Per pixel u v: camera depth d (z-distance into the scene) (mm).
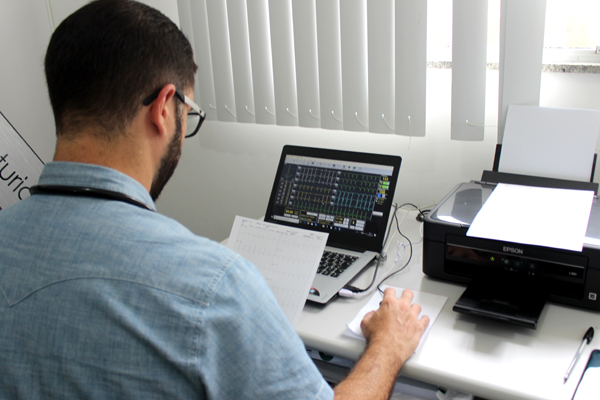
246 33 1572
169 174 650
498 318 845
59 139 559
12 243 513
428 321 863
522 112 1204
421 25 1293
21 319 489
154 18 577
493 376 743
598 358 770
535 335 841
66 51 536
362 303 978
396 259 1152
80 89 532
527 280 944
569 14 1303
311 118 1551
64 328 479
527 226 931
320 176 1248
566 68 1253
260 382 511
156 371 479
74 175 536
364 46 1409
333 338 866
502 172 1217
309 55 1487
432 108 1437
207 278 497
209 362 488
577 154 1137
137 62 544
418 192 1534
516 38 1201
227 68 1639
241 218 1070
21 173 1780
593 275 870
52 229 509
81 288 481
